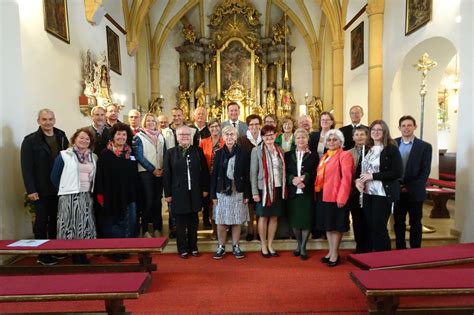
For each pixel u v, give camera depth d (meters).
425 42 5.82
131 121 4.43
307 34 13.16
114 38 8.85
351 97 9.70
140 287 2.12
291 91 13.95
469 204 4.12
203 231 4.74
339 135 3.52
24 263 3.88
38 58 4.80
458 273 2.24
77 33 6.36
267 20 13.84
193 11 13.82
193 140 4.17
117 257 3.84
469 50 4.07
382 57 7.24
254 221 4.73
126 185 3.72
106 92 7.47
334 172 3.47
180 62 13.81
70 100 5.94
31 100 4.56
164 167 3.88
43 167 3.65
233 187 3.77
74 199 3.47
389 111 6.94
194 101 13.77
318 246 4.23
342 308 2.64
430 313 2.35
